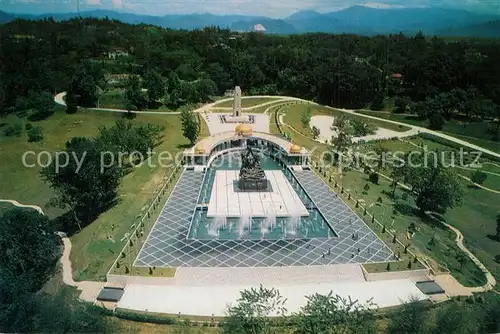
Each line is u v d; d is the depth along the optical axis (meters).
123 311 74.88
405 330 69.75
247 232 104.25
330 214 113.81
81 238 100.56
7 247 77.06
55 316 67.31
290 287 84.94
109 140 140.75
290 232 104.69
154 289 82.81
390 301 81.12
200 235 101.94
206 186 131.50
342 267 90.25
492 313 70.81
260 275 87.38
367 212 115.50
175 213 112.19
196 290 83.12
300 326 67.38
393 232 105.06
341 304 78.62
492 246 104.81
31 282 76.38
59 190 105.12
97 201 111.00
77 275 85.94
